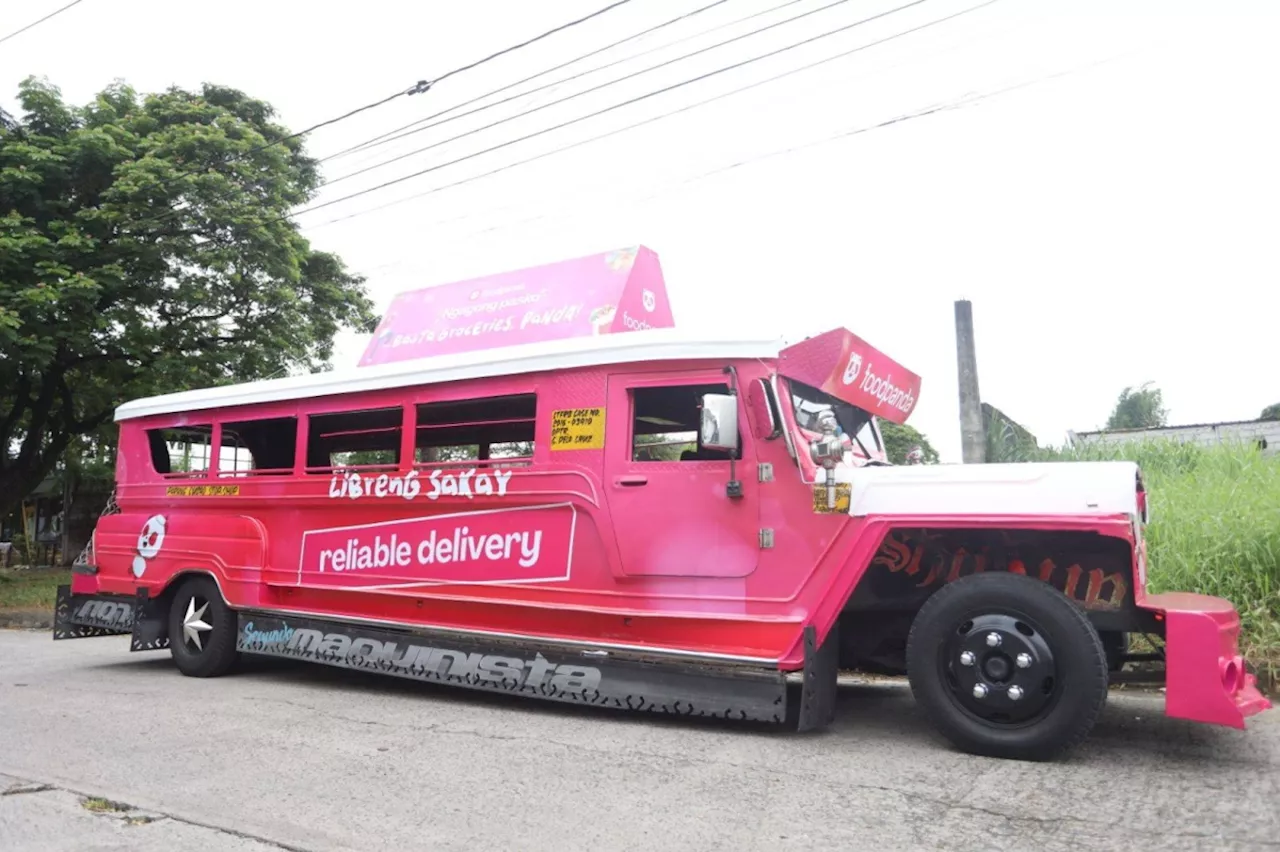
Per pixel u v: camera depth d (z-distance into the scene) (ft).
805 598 17.08
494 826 12.57
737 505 17.94
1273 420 63.98
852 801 13.32
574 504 19.74
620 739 17.40
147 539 28.27
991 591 15.48
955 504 15.94
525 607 20.24
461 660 20.86
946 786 13.96
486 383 21.52
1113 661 17.60
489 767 15.53
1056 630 14.93
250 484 26.02
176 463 29.17
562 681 19.24
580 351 20.01
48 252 49.11
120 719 20.07
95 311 51.70
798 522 17.34
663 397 19.49
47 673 27.61
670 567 18.43
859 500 16.74
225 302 56.85
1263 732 17.16
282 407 25.58
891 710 19.93
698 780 14.52
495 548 20.93
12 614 49.90
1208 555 23.62
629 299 24.22
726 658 17.42
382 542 22.95
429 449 22.72
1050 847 11.34
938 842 11.61
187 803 13.84
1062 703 14.80
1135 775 14.37
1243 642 21.89
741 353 18.17
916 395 22.44
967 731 15.58
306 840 12.18
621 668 18.61
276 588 25.00
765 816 12.75
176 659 26.78
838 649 18.12
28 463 61.93
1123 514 14.87
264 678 25.76
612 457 19.36
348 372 24.23
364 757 16.37
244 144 55.31
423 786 14.49
